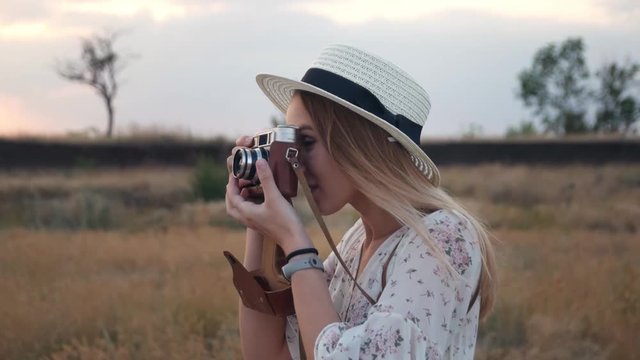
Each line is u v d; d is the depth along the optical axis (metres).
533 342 5.17
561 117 53.47
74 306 5.67
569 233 14.41
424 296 1.46
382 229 1.65
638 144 38.72
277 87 1.85
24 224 18.03
